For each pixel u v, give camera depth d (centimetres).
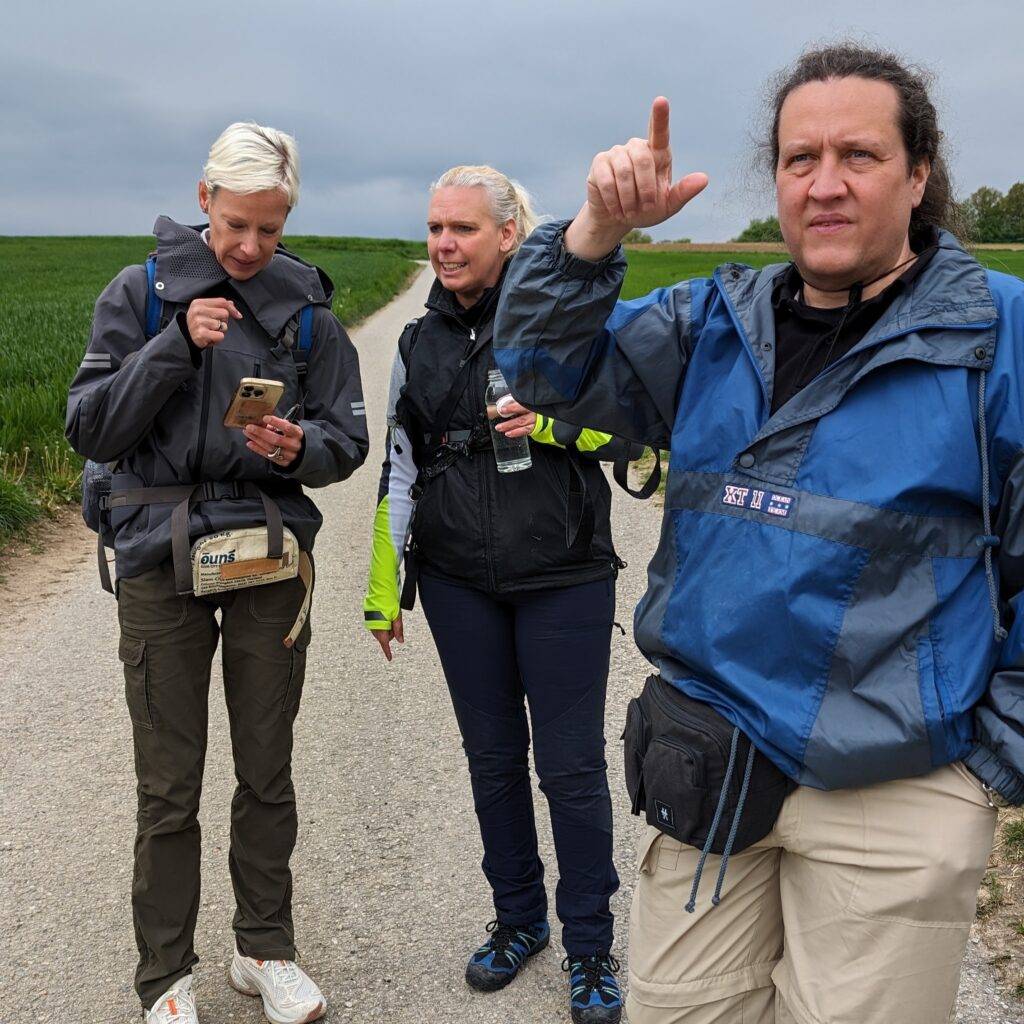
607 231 160
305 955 286
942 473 151
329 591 628
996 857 301
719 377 173
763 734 159
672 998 179
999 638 156
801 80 160
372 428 1156
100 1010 265
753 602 159
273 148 229
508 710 266
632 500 822
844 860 161
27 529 744
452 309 250
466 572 252
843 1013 160
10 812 368
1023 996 251
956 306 153
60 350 1395
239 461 241
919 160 161
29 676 498
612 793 371
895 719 152
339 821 357
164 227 242
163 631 237
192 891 246
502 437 242
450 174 247
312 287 254
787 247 167
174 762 240
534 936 279
